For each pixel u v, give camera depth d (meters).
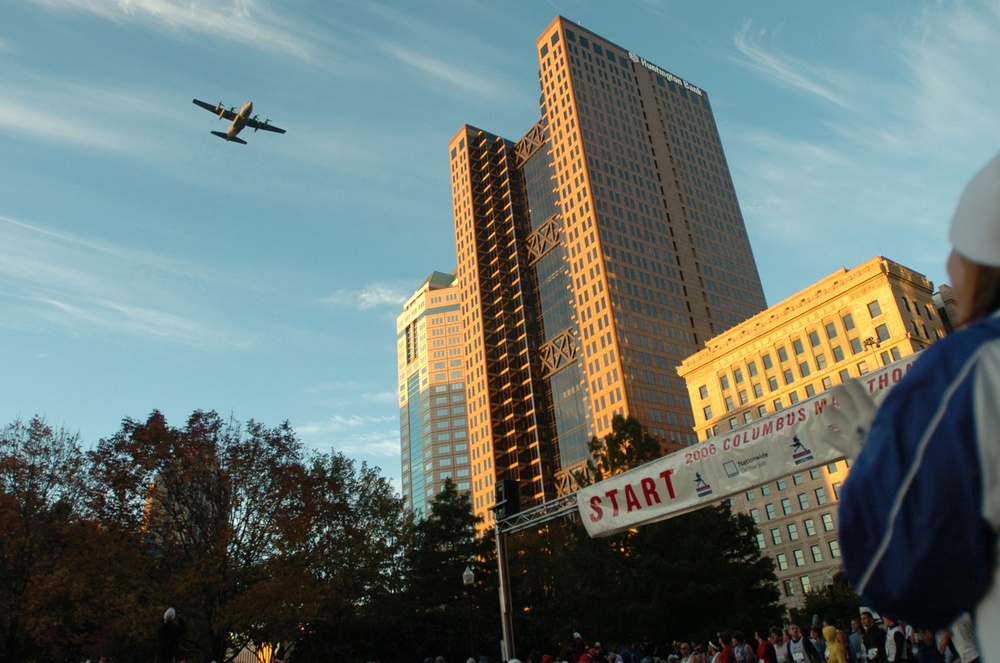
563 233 139.50
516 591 48.94
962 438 1.06
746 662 17.78
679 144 157.50
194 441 34.72
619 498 20.66
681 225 144.12
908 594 1.11
